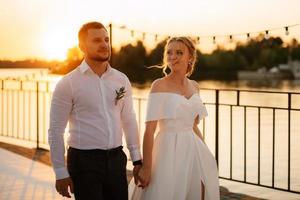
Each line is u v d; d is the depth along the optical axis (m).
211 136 11.46
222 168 8.16
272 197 6.23
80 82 3.46
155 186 3.81
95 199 3.43
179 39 3.90
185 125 3.88
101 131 3.47
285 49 43.53
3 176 6.73
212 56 39.09
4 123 14.28
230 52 40.69
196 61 4.04
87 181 3.45
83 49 3.51
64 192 3.48
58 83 3.49
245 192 6.48
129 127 3.71
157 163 3.83
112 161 3.51
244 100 22.59
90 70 3.48
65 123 3.48
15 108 17.09
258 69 42.34
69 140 3.51
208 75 38.91
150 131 3.79
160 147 3.84
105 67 3.55
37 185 6.28
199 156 3.93
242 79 41.78
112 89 3.54
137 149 3.75
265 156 9.18
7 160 7.83
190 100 3.88
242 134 11.92
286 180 7.35
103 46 3.46
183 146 3.85
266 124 13.84
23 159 7.93
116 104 3.56
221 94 25.59
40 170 7.13
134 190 3.94
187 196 3.92
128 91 3.66
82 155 3.46
